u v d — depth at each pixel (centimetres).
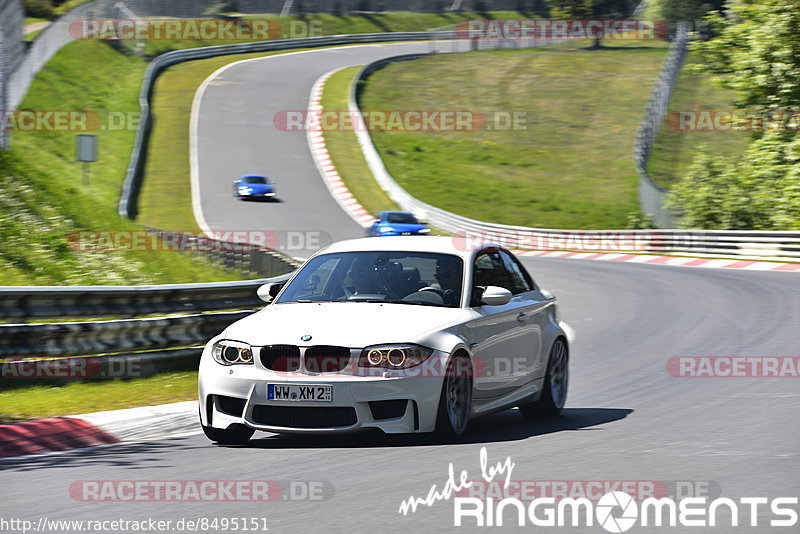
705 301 7019
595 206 18450
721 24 13088
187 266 7612
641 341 5103
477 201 18750
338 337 2616
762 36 11994
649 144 18812
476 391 2805
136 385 3866
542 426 3008
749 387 3603
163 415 3186
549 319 3319
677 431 2791
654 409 3228
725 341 4925
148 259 7262
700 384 3716
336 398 2559
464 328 2761
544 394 3216
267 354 2648
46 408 3325
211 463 2469
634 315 6394
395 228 14350
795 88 11869
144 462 2505
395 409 2598
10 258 6306
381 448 2603
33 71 18938
